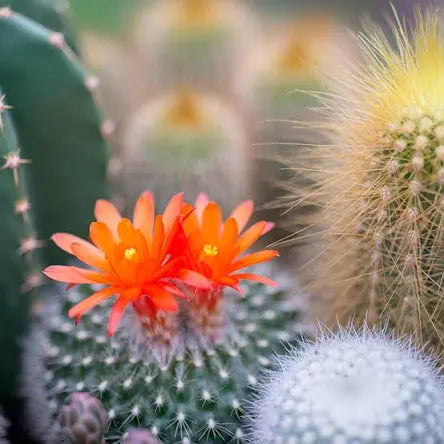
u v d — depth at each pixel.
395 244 0.48
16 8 0.53
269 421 0.45
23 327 0.50
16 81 0.51
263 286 0.48
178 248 0.46
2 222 0.49
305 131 0.59
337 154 0.50
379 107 0.49
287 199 0.56
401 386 0.44
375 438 0.43
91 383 0.47
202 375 0.46
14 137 0.49
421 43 0.49
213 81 0.69
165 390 0.46
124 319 0.47
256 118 0.60
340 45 0.64
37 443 0.50
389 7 0.74
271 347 0.47
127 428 0.46
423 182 0.47
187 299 0.46
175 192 0.58
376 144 0.48
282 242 0.53
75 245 0.46
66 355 0.48
